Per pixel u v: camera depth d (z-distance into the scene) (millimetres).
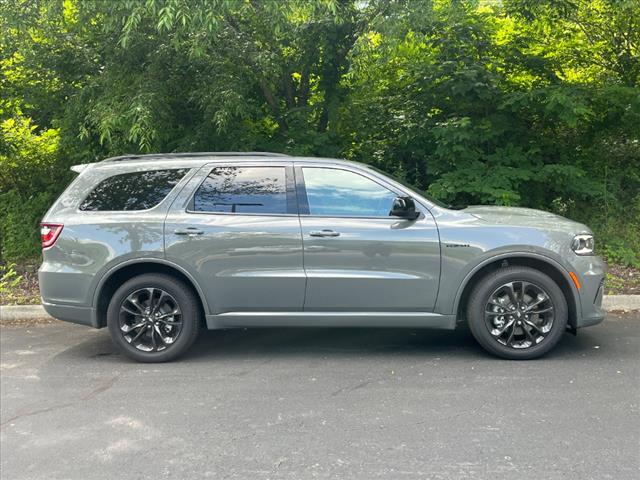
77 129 9180
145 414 4285
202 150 8930
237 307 5410
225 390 4738
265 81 9336
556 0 9000
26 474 3469
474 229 5273
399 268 5289
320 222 5336
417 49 9742
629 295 7223
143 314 5469
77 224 5480
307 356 5602
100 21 8281
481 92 9047
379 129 10086
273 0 6875
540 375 4922
